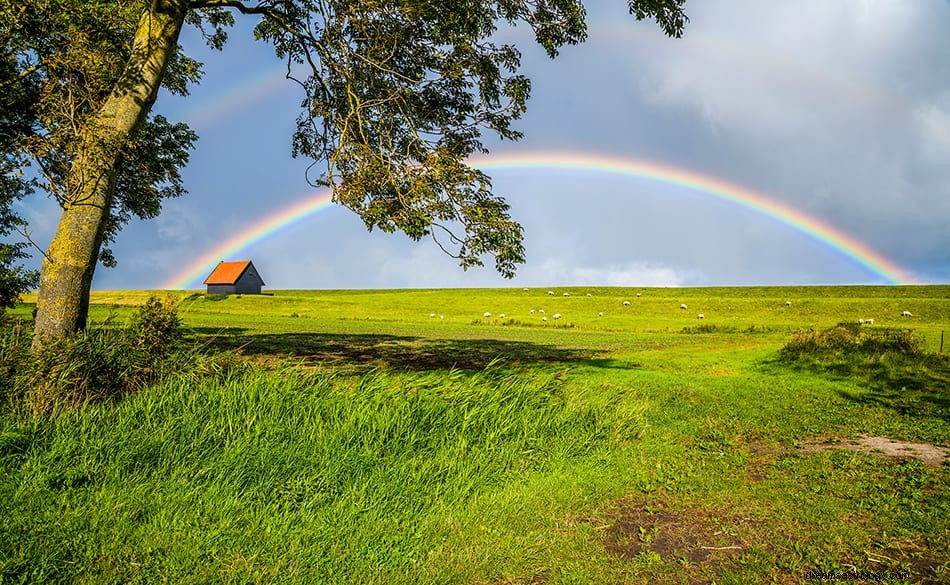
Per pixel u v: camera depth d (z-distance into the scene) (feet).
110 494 18.38
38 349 28.17
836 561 16.38
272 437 22.68
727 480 24.14
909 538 18.28
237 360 33.50
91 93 33.94
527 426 27.89
